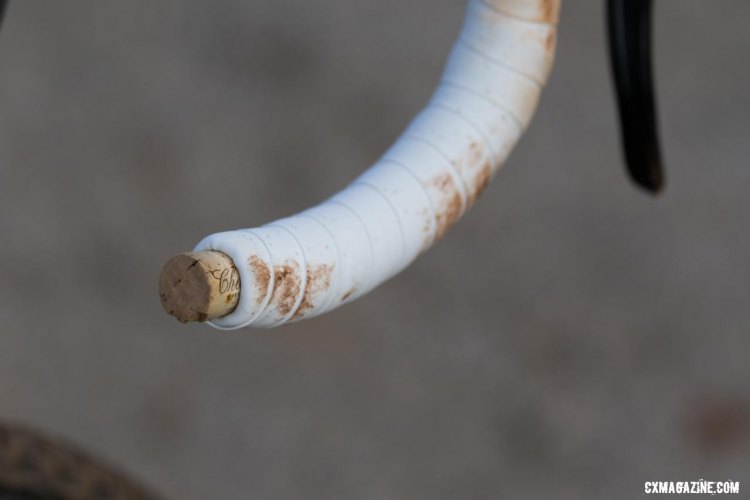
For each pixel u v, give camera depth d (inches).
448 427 142.1
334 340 150.0
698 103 184.1
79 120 173.9
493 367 147.9
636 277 158.6
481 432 141.7
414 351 149.1
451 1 199.0
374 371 147.0
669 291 157.0
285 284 40.4
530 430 142.0
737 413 143.1
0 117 172.7
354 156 172.1
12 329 146.8
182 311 40.1
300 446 140.0
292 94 179.9
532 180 170.7
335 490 136.6
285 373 146.3
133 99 177.8
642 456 139.6
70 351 145.9
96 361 145.4
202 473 136.3
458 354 149.0
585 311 154.0
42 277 152.9
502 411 143.9
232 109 177.0
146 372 145.1
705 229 165.3
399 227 41.9
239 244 40.2
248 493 135.6
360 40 189.0
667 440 140.9
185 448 138.4
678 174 172.9
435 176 42.6
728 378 146.8
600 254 161.6
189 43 186.4
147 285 153.9
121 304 151.4
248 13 191.6
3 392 140.3
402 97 181.3
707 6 200.8
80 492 50.1
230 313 40.4
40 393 141.3
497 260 159.6
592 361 148.7
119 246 157.8
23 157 167.5
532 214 165.9
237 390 144.1
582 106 182.9
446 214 42.6
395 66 185.8
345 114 177.8
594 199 169.2
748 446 139.7
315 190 167.5
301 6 193.6
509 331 151.5
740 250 162.7
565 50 190.4
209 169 168.4
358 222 41.5
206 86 180.1
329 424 142.0
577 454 139.8
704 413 143.3
